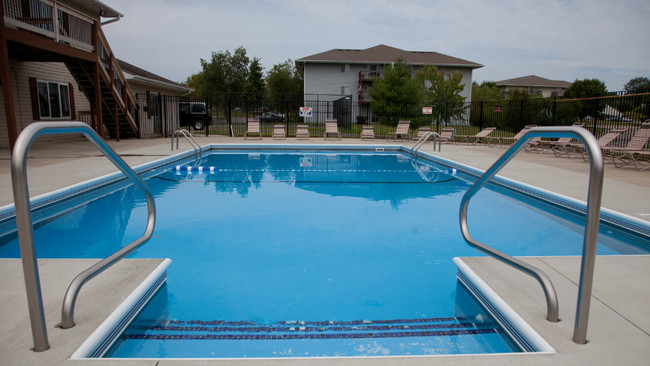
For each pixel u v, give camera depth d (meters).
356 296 2.71
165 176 8.13
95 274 1.92
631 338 1.73
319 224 4.64
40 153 9.70
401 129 17.30
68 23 10.48
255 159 11.20
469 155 11.12
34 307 1.53
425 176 8.48
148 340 2.09
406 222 4.77
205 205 5.59
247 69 49.22
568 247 3.88
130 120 14.59
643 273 2.53
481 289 2.33
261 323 2.32
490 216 5.09
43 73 12.57
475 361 1.53
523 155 11.46
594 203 1.52
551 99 17.86
